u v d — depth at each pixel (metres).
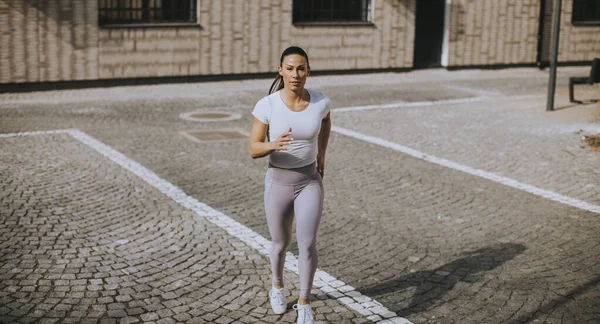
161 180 8.77
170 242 6.56
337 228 7.09
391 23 19.39
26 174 8.82
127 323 4.88
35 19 15.03
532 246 6.61
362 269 5.98
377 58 19.39
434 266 6.07
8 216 7.16
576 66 22.48
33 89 15.30
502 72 20.75
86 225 6.98
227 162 9.80
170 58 16.67
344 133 11.91
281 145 4.40
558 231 7.06
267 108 4.62
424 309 5.20
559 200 8.20
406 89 17.06
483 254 6.38
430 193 8.44
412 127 12.48
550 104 14.10
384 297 5.40
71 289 5.43
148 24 16.27
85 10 15.52
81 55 15.66
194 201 7.93
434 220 7.39
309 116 4.59
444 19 20.44
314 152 4.70
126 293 5.39
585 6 22.36
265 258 6.21
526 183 8.94
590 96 16.16
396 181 8.97
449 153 10.56
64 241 6.50
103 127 11.90
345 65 18.95
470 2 20.39
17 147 10.27
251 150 4.58
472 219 7.45
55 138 10.96
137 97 14.99
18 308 5.06
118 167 9.34
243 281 5.69
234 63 17.47
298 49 4.56
